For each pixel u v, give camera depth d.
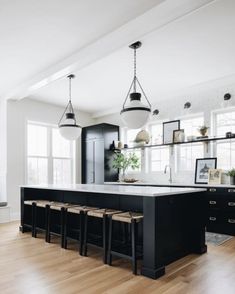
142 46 3.50
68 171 7.02
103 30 3.08
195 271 2.68
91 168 6.84
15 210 5.66
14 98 5.59
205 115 5.27
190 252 3.28
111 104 6.65
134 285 2.36
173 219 2.97
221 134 5.13
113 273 2.65
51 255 3.22
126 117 3.12
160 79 4.84
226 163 4.98
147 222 2.67
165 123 5.84
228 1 2.55
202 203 3.33
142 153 6.43
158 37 3.26
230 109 4.99
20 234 4.35
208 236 4.15
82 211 3.28
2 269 2.76
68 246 3.62
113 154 6.68
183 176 5.56
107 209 3.38
